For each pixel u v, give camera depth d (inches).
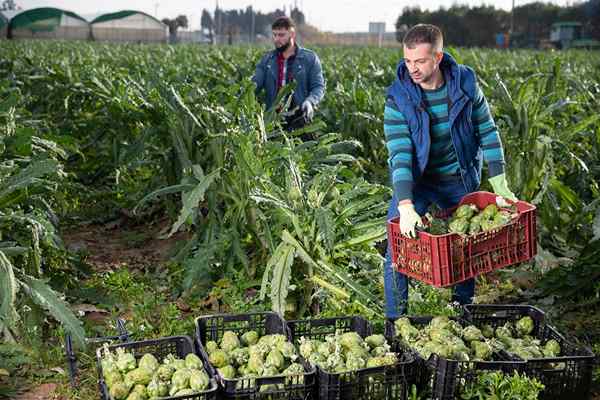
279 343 147.3
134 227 294.8
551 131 252.2
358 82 368.5
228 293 206.8
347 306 188.2
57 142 229.5
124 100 268.1
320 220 174.7
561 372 143.4
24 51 852.0
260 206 207.2
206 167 242.4
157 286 219.9
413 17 3198.8
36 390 158.1
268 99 311.4
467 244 145.7
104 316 199.6
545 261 231.0
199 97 253.6
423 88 161.6
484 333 163.6
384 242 241.4
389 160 165.9
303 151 215.8
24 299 169.3
